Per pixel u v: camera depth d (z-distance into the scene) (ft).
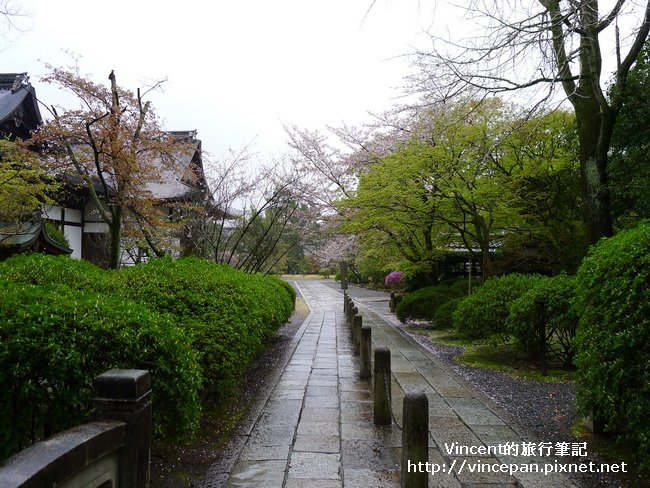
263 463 12.37
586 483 11.30
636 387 10.95
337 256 73.87
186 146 33.37
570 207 34.91
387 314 57.93
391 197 34.96
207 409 16.48
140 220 32.73
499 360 26.78
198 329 13.82
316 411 17.11
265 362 27.07
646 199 26.20
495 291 26.84
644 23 18.53
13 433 7.99
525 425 15.70
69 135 25.80
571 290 21.97
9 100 47.75
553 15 17.97
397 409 17.53
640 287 11.39
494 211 34.01
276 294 29.96
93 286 13.11
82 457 5.23
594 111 27.58
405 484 10.05
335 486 11.06
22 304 8.86
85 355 8.60
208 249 43.16
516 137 32.04
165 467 12.00
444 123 31.65
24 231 33.35
